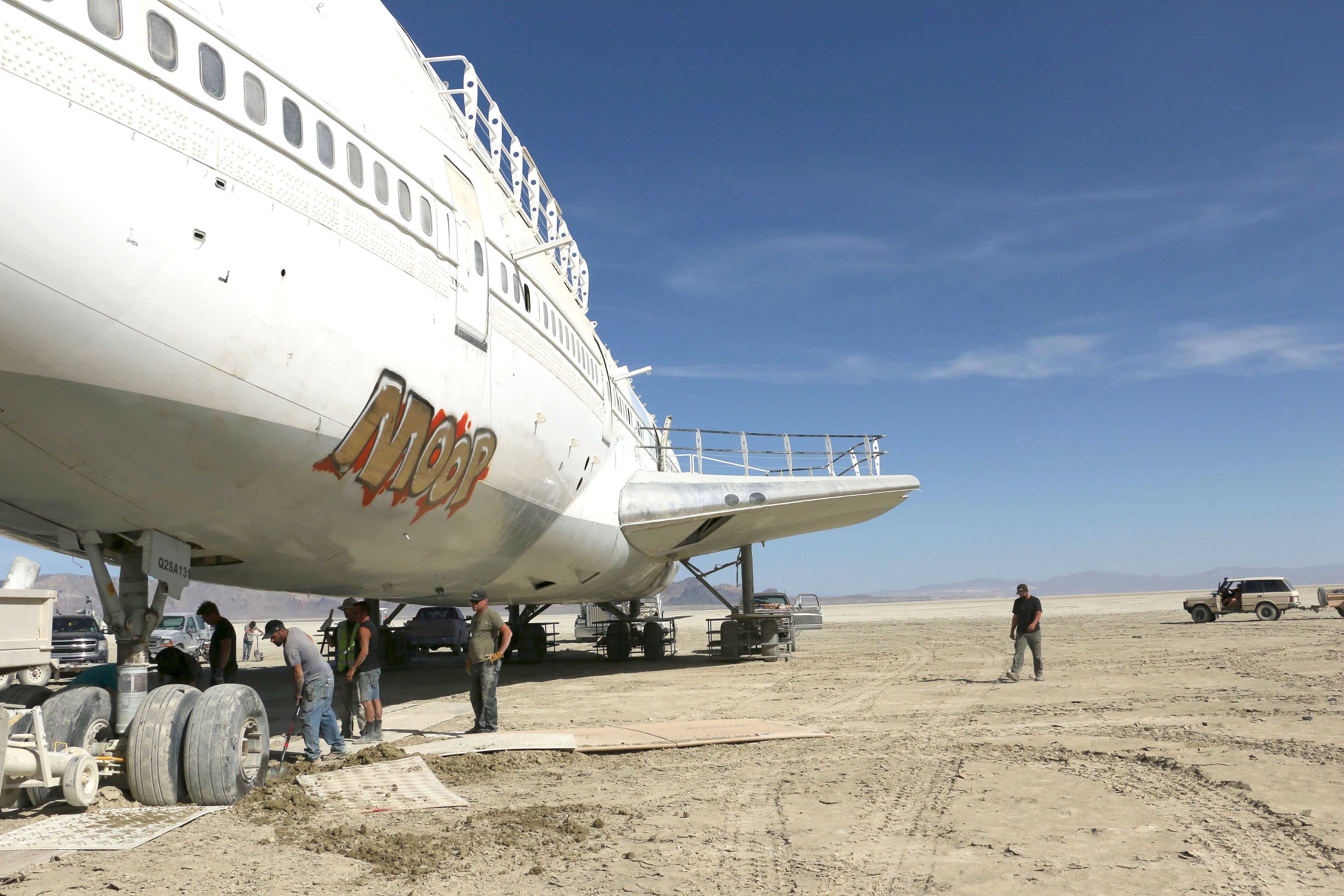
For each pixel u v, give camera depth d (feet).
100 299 19.88
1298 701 39.81
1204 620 115.03
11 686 27.32
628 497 62.64
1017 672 51.88
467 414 35.01
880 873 17.15
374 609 68.13
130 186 19.81
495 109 45.44
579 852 18.92
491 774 27.86
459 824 21.49
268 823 21.83
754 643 75.77
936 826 20.63
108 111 19.47
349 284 26.63
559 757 30.53
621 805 23.44
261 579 36.55
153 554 27.14
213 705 24.08
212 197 21.85
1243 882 16.17
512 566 50.08
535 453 43.75
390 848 19.25
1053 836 19.56
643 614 106.22
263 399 24.56
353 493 30.30
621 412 66.64
